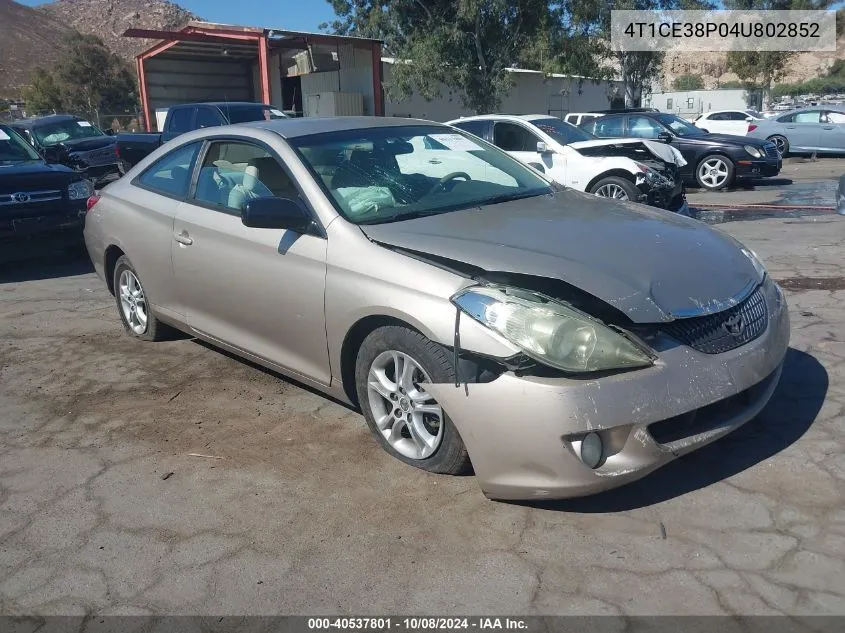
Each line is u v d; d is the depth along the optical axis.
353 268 3.40
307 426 3.95
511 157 4.81
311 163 3.92
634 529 2.91
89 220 5.61
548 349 2.78
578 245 3.26
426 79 23.47
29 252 7.73
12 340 5.66
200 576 2.77
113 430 4.02
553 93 34.16
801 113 19.80
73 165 15.54
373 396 3.49
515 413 2.80
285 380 4.61
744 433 3.60
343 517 3.10
